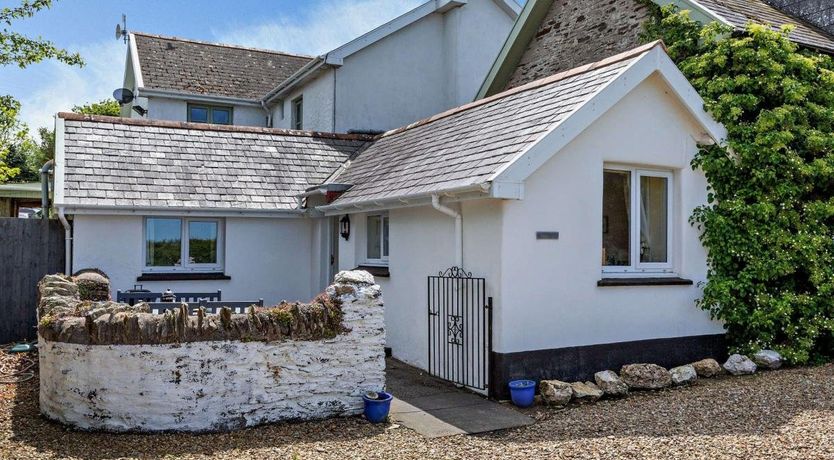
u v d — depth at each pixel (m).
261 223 13.41
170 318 6.54
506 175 7.62
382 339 7.34
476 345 8.60
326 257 13.42
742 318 9.80
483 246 8.50
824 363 10.15
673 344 9.54
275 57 26.30
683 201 9.72
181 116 22.00
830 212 10.08
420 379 9.37
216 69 23.94
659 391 8.49
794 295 9.98
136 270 12.15
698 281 9.81
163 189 12.37
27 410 7.25
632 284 9.16
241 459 5.78
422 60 19.59
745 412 7.28
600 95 8.37
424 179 9.41
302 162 14.76
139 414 6.47
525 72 16.38
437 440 6.49
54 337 6.74
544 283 8.47
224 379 6.62
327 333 7.05
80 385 6.56
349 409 7.18
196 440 6.31
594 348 8.84
